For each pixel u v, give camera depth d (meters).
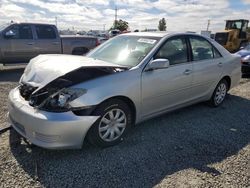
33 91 3.25
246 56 9.30
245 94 6.65
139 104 3.73
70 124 2.99
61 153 3.33
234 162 3.27
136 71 3.65
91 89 3.17
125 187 2.74
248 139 3.96
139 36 4.48
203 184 2.81
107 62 3.85
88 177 2.88
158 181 2.85
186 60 4.48
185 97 4.56
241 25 20.02
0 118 4.40
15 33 9.72
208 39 5.13
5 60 9.70
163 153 3.44
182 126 4.36
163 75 3.97
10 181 2.76
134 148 3.54
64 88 3.11
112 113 3.45
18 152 3.31
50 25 10.51
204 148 3.62
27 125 3.09
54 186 2.71
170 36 4.32
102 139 3.41
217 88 5.34
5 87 6.82
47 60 3.71
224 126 4.44
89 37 11.52
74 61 3.54
